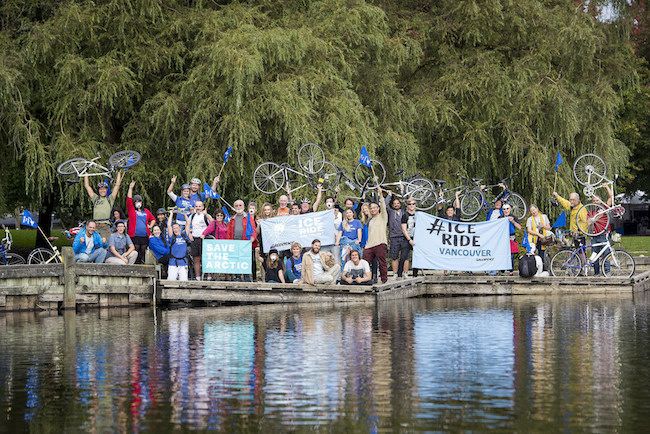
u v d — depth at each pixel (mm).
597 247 36188
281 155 38844
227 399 15961
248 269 32125
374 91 42344
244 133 36781
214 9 41156
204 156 37344
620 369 18156
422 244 35094
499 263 35438
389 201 34750
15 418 14969
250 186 37906
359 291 32156
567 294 35312
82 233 31359
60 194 39094
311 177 36812
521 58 45562
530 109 43500
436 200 37625
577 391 16281
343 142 38562
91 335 23609
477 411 14977
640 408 15070
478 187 40062
